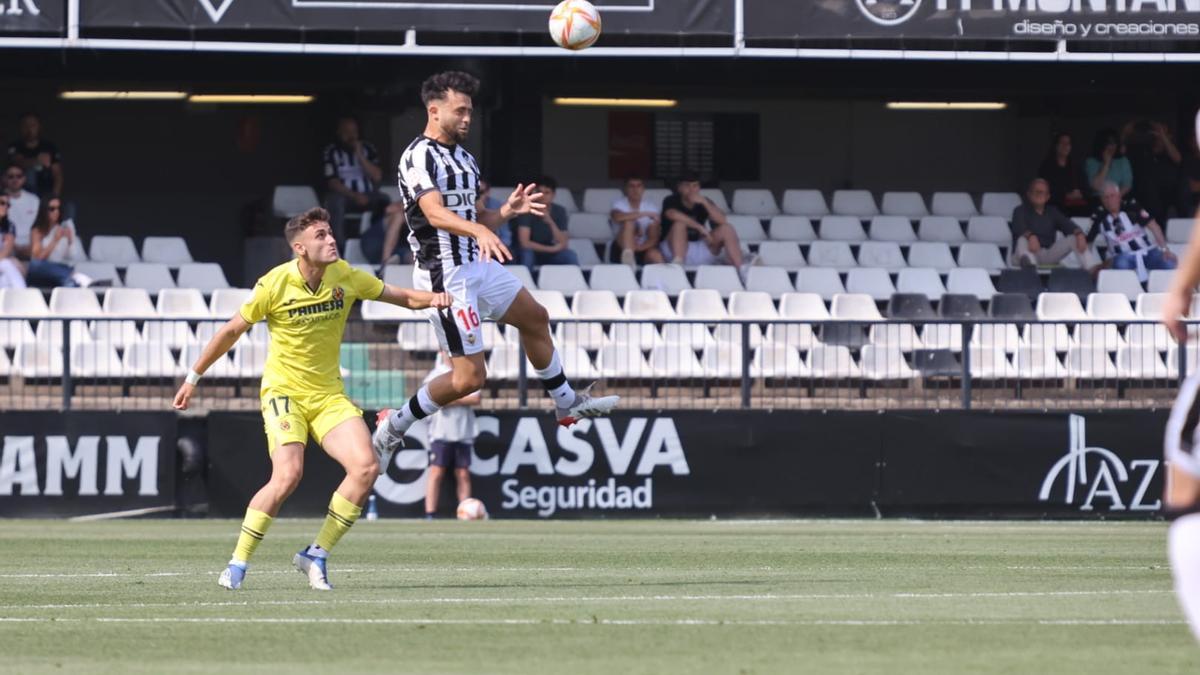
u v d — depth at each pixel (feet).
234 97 216.54
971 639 57.67
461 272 83.97
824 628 60.85
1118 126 231.50
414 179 82.28
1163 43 169.78
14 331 155.22
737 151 235.40
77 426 144.46
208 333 154.81
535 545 110.83
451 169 82.38
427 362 153.69
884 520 147.95
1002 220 209.05
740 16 164.96
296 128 225.76
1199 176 209.67
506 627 61.46
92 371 151.02
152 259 191.31
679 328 157.99
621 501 147.95
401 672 50.80
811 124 236.22
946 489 150.20
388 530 129.18
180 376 154.20
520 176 201.67
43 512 144.05
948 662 52.24
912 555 101.19
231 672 51.21
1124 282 188.96
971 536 122.21
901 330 156.66
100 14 158.30
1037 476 150.51
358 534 123.75
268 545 110.42
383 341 153.48
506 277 85.61
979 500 150.41
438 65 197.57
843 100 234.38
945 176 238.27
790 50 166.20
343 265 76.48
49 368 149.79
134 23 158.71
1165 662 52.24
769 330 161.99
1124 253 194.49
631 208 191.62
